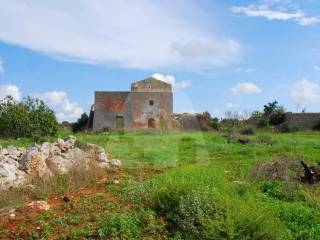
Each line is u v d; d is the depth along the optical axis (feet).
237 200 31.48
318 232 30.53
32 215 30.19
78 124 166.71
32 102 105.40
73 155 47.16
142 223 29.63
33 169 39.96
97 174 43.14
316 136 116.78
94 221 29.58
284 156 55.93
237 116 173.37
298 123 165.27
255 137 105.50
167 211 31.40
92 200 33.86
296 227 31.35
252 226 28.40
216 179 39.50
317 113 163.63
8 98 103.65
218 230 28.02
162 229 29.17
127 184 38.88
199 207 29.99
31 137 99.04
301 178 44.45
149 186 36.70
